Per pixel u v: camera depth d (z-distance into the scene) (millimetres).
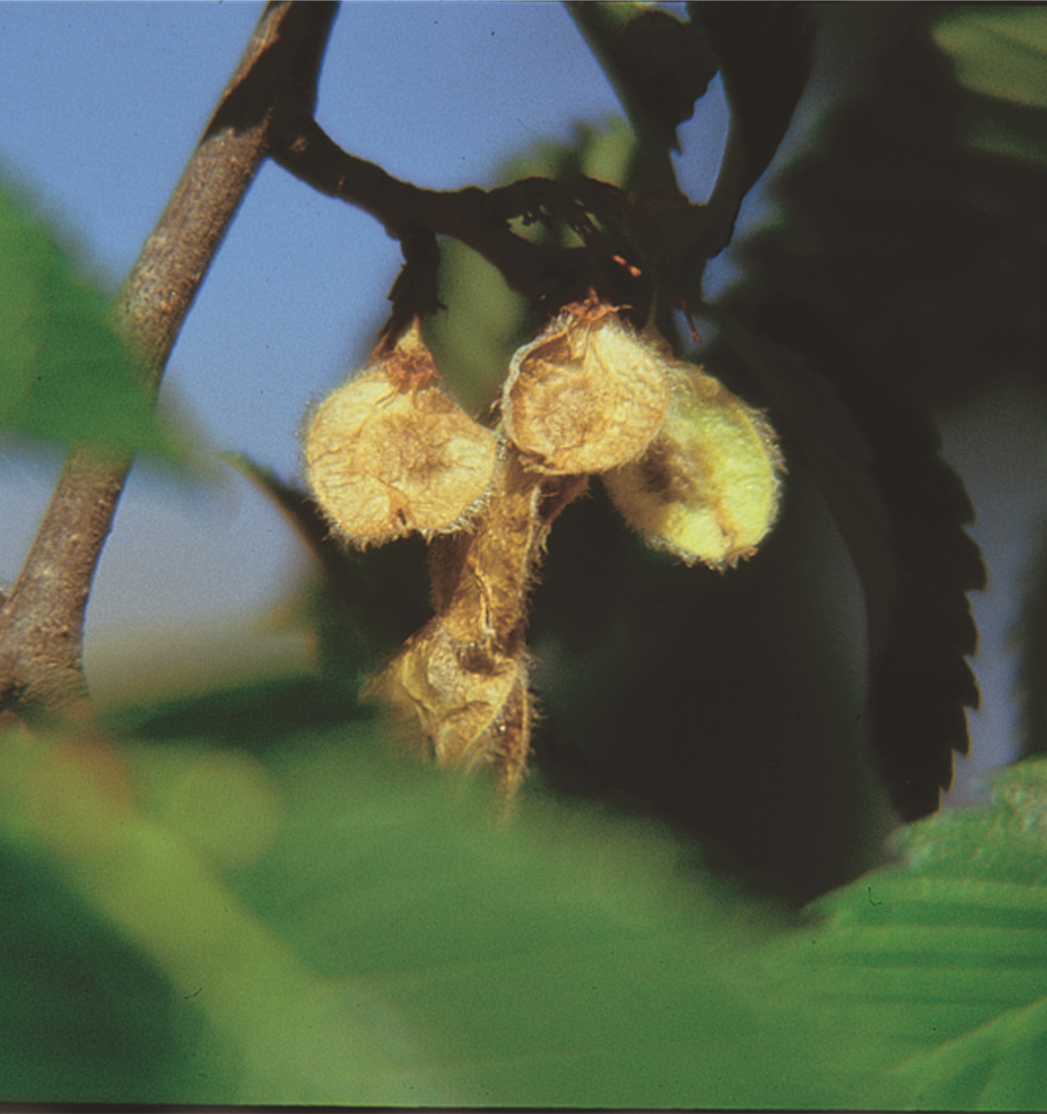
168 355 107
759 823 352
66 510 215
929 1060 91
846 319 505
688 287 397
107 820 53
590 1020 48
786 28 374
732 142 379
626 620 443
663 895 53
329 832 52
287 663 58
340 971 49
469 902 50
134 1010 50
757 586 448
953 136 469
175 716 56
